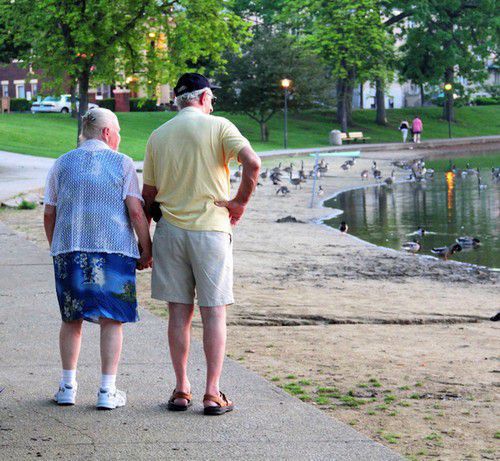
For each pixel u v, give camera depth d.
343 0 85.75
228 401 7.73
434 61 98.38
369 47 88.81
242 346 11.27
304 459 6.52
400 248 24.83
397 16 96.44
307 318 13.45
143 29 46.25
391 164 63.66
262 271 18.69
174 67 47.09
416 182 50.50
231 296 7.66
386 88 94.81
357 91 121.75
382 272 19.41
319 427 7.28
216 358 7.59
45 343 10.14
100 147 7.77
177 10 46.94
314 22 88.38
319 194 42.22
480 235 27.64
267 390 8.41
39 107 89.81
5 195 31.08
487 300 16.08
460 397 9.01
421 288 17.41
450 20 98.88
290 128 90.81
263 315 13.51
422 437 7.59
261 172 55.31
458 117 110.06
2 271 15.51
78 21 44.34
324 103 84.56
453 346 11.73
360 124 99.88
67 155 7.74
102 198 7.57
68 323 7.77
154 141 7.70
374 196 42.22
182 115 7.70
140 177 42.06
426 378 9.82
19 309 12.12
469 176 53.78
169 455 6.59
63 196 7.61
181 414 7.60
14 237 20.83
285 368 10.07
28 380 8.61
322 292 16.25
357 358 10.79
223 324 7.65
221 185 7.63
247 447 6.78
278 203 37.56
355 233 28.41
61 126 72.69
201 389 8.33
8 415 7.53
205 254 7.50
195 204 7.55
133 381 8.59
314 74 80.56
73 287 7.48
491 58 123.25
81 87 47.19
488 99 125.31
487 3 96.62
